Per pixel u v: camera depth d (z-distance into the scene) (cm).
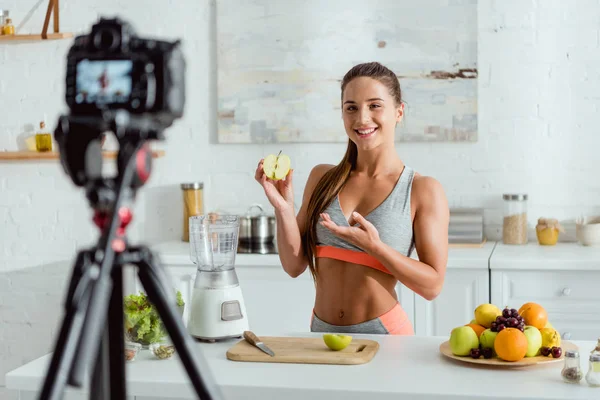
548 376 172
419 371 177
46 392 84
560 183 382
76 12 416
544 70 380
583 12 375
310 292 347
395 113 225
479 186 388
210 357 192
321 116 396
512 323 183
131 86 95
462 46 381
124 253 97
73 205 420
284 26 396
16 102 422
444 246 218
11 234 425
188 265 354
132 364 189
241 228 375
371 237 204
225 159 410
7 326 429
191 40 409
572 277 326
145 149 99
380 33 387
